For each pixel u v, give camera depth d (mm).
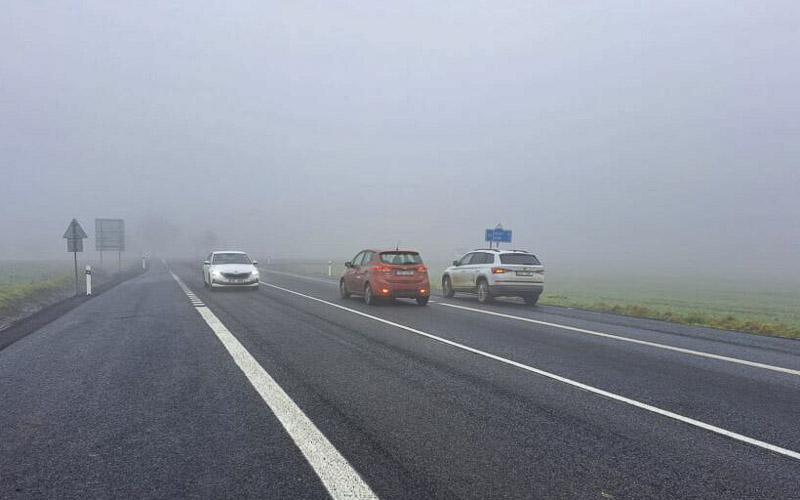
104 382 6367
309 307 14977
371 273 15719
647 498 3496
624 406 5609
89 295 19000
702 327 12430
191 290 21172
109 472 3801
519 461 4074
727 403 5789
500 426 4891
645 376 7031
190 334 9984
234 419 4988
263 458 4059
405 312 14102
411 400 5691
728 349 9344
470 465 3979
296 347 8688
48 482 3645
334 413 5203
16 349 8500
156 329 10617
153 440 4438
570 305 17406
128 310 14055
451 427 4836
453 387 6273
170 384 6273
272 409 5297
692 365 7828
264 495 3447
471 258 19094
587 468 3965
